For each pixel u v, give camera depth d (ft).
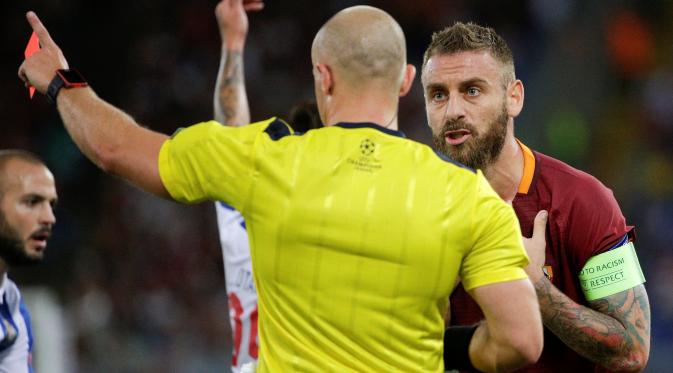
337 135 31.14
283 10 175.52
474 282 30.68
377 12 32.19
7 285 48.52
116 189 145.18
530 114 173.88
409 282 30.35
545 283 35.27
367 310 30.35
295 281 30.73
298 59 172.24
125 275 135.74
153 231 140.97
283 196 30.60
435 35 38.63
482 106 36.68
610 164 171.42
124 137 31.50
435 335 31.37
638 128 173.99
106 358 121.19
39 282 129.90
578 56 178.09
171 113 163.73
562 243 37.52
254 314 50.49
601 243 37.09
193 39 169.37
